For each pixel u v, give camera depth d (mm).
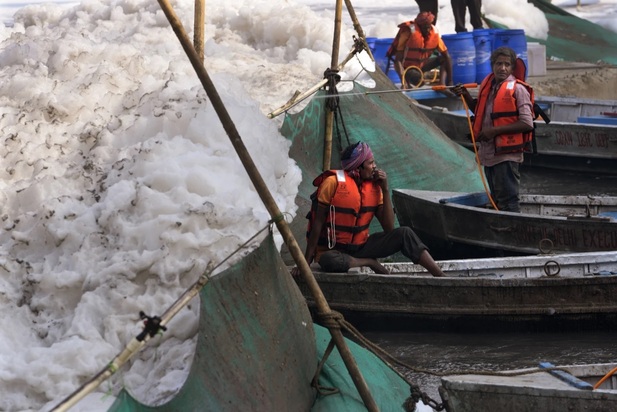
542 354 11719
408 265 13102
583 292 12227
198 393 7121
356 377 8234
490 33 28609
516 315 12234
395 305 12289
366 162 12109
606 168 21516
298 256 8250
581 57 35062
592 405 7926
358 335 8469
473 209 14531
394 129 16281
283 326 8211
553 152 21984
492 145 14938
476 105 15148
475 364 11398
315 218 12172
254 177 7992
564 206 15938
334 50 14516
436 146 17266
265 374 7746
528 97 14781
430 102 26203
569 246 13938
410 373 11133
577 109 24141
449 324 12312
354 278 12242
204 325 7250
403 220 15688
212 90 7734
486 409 8203
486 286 12172
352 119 15531
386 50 27188
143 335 6531
